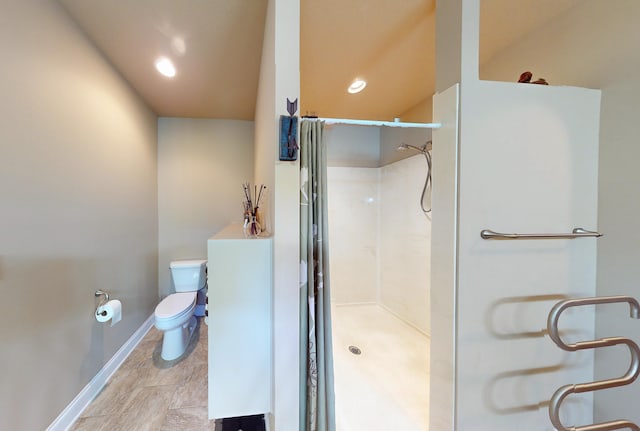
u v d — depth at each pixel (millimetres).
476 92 1118
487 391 1158
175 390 1779
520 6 1307
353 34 1530
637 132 1083
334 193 3045
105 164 1912
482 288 1146
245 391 1279
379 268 3176
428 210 2346
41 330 1326
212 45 1789
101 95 1860
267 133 1479
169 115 3000
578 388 966
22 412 1209
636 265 1090
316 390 1161
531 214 1175
